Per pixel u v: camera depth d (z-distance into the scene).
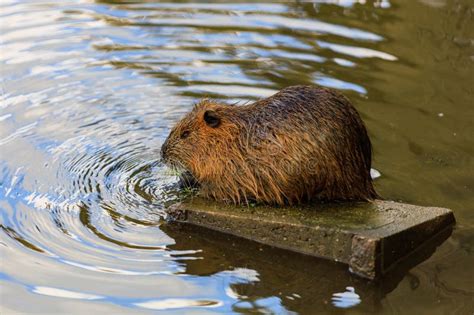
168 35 19.47
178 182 13.09
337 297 10.17
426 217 11.48
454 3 20.81
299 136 11.62
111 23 20.30
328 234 11.06
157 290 10.09
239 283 10.42
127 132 14.83
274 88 16.42
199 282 10.38
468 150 14.11
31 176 12.99
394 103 15.84
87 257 10.81
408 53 18.30
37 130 14.67
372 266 10.62
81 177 13.08
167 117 15.45
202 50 18.55
